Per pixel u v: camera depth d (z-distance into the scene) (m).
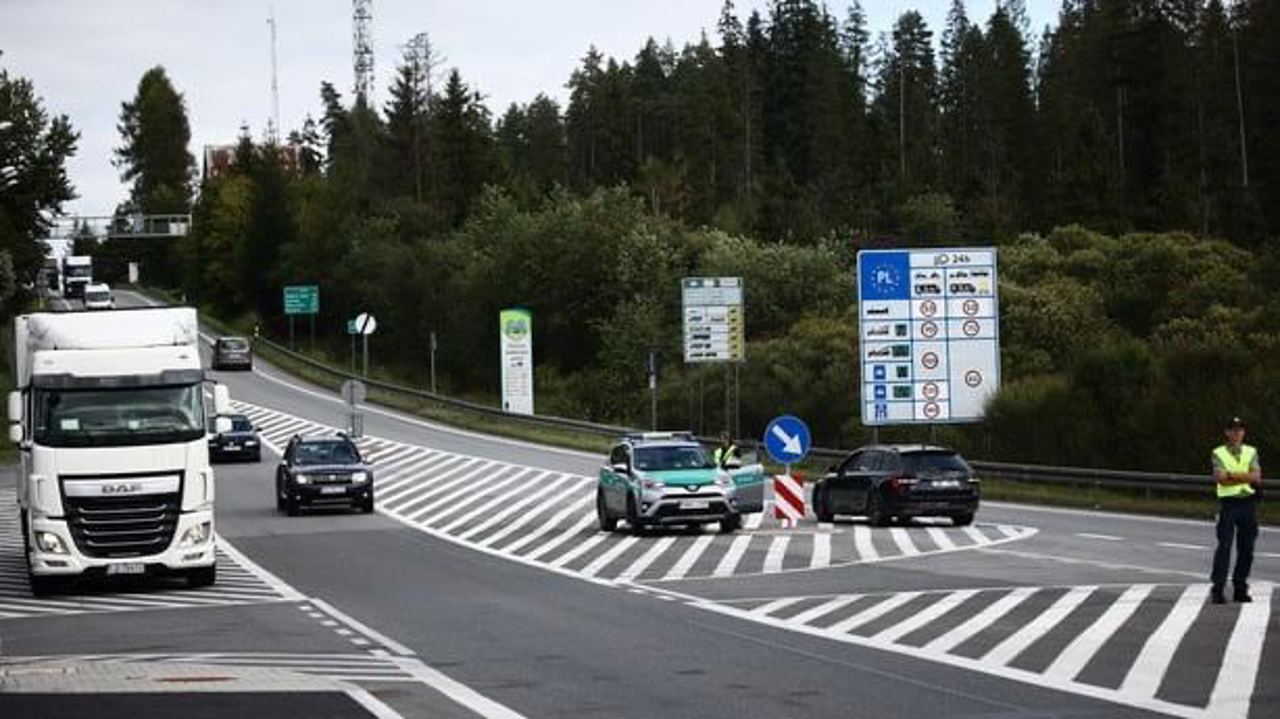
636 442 61.88
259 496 86.50
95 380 43.53
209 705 24.20
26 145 168.38
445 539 61.03
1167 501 71.81
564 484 88.38
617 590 41.50
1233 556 47.09
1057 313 125.88
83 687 26.42
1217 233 173.25
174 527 43.44
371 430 131.75
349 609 38.84
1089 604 34.91
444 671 27.73
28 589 46.66
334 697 24.84
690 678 26.12
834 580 42.12
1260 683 24.20
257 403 154.12
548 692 25.06
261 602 41.12
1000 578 41.25
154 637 34.41
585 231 186.12
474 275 195.12
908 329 83.88
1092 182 188.12
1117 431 83.50
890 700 23.34
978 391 84.44
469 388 196.50
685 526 63.44
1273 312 122.25
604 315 183.38
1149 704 22.50
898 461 61.56
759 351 137.00
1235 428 34.41
